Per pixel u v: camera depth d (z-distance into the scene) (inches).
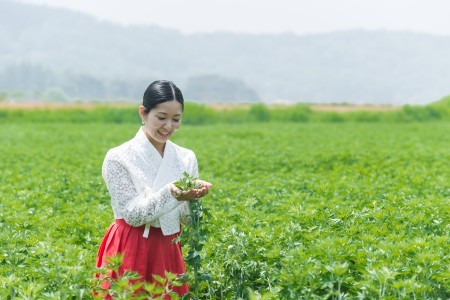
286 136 1181.1
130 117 2016.5
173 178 212.8
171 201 200.2
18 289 205.9
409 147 916.6
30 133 1332.4
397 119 2018.9
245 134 1254.3
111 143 1027.9
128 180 208.1
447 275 210.7
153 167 210.7
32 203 424.5
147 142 210.7
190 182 199.5
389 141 1042.1
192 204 209.6
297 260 216.1
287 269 221.0
